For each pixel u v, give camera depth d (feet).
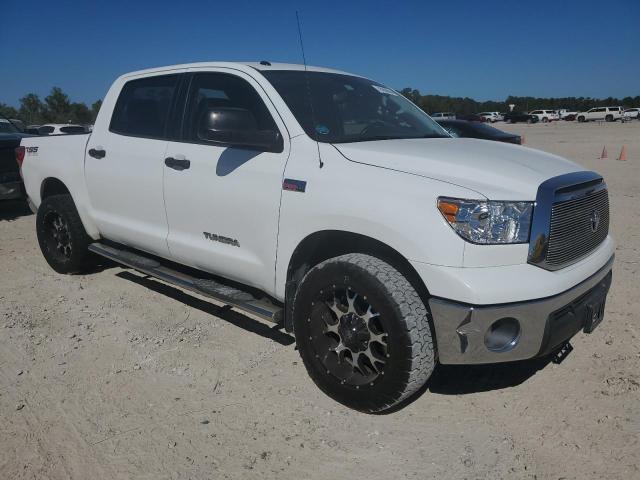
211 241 13.05
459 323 9.14
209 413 10.69
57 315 15.28
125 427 10.27
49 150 17.92
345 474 9.05
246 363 12.58
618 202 30.94
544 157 11.71
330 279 10.32
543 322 9.40
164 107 14.34
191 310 15.57
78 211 17.08
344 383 10.57
